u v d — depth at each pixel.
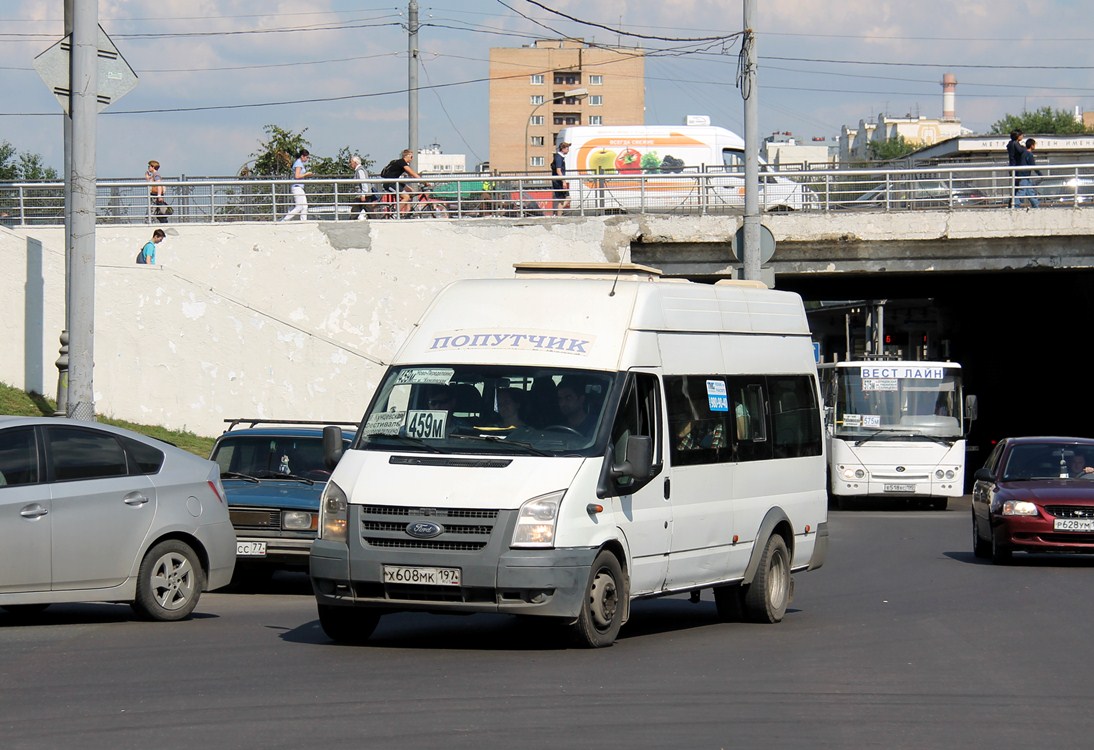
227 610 21.67
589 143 62.06
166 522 19.14
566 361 17.53
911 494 51.84
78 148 26.69
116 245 48.28
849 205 53.94
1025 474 31.80
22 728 11.79
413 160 63.78
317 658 15.82
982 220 51.56
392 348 48.69
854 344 118.88
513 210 51.00
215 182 49.41
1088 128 196.25
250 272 48.47
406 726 12.02
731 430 20.08
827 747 11.66
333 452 17.91
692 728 12.23
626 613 17.27
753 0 42.41
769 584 20.78
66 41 26.77
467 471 16.30
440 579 15.90
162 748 11.09
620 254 49.97
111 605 21.88
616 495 16.95
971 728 12.58
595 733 11.91
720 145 62.47
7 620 19.52
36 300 45.28
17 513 17.44
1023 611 22.09
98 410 46.72
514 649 16.86
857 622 20.78
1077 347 66.62
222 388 47.66
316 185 52.34
